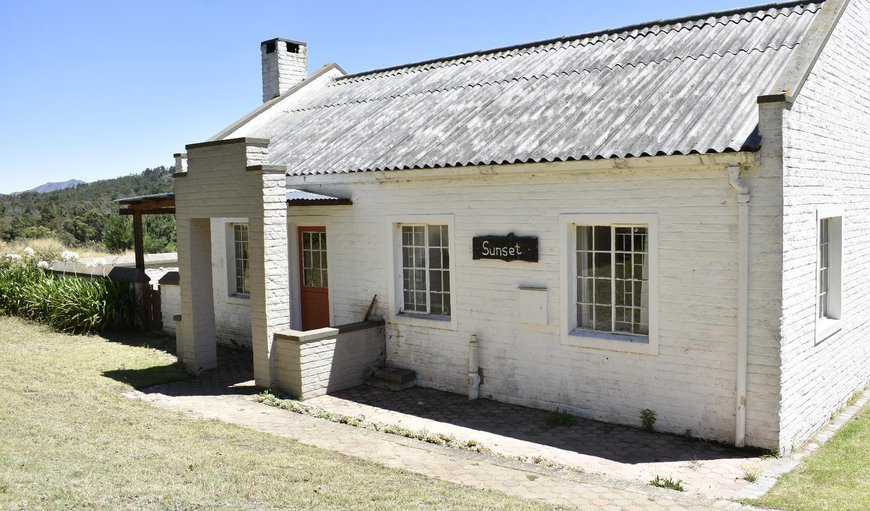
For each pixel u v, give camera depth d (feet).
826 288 31.83
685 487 23.02
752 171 25.55
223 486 19.31
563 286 30.91
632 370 29.35
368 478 21.52
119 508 16.89
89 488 18.07
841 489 22.65
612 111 32.30
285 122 51.93
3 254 69.31
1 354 40.73
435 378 35.96
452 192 34.24
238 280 47.78
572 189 30.30
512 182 32.09
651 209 28.14
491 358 33.73
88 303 48.62
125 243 99.30
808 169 27.40
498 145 33.19
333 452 25.04
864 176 34.12
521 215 31.96
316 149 42.91
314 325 42.47
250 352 45.24
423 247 36.45
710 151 25.59
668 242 27.86
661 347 28.43
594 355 30.37
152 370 38.65
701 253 27.07
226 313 47.80
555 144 31.07
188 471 20.58
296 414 30.96
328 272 40.04
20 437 22.50
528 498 20.85
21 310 53.42
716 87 30.58
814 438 28.12
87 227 134.51
